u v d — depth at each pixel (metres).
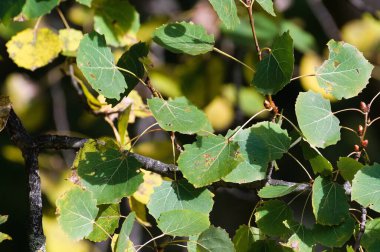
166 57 1.71
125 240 1.08
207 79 1.66
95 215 1.11
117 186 1.10
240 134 1.11
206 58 1.67
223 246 1.10
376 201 1.10
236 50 1.70
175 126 1.08
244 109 1.69
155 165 1.16
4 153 1.67
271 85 1.09
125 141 1.25
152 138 1.63
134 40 1.31
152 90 1.12
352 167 1.12
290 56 1.08
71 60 1.32
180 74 1.65
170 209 1.11
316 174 1.13
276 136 1.12
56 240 1.54
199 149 1.09
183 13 1.62
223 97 1.67
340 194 1.11
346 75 1.13
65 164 1.62
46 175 1.61
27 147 1.18
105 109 1.29
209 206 1.11
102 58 1.10
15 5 1.07
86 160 1.11
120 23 1.30
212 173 1.08
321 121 1.11
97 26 1.29
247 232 1.14
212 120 1.66
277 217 1.12
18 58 1.29
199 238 1.10
